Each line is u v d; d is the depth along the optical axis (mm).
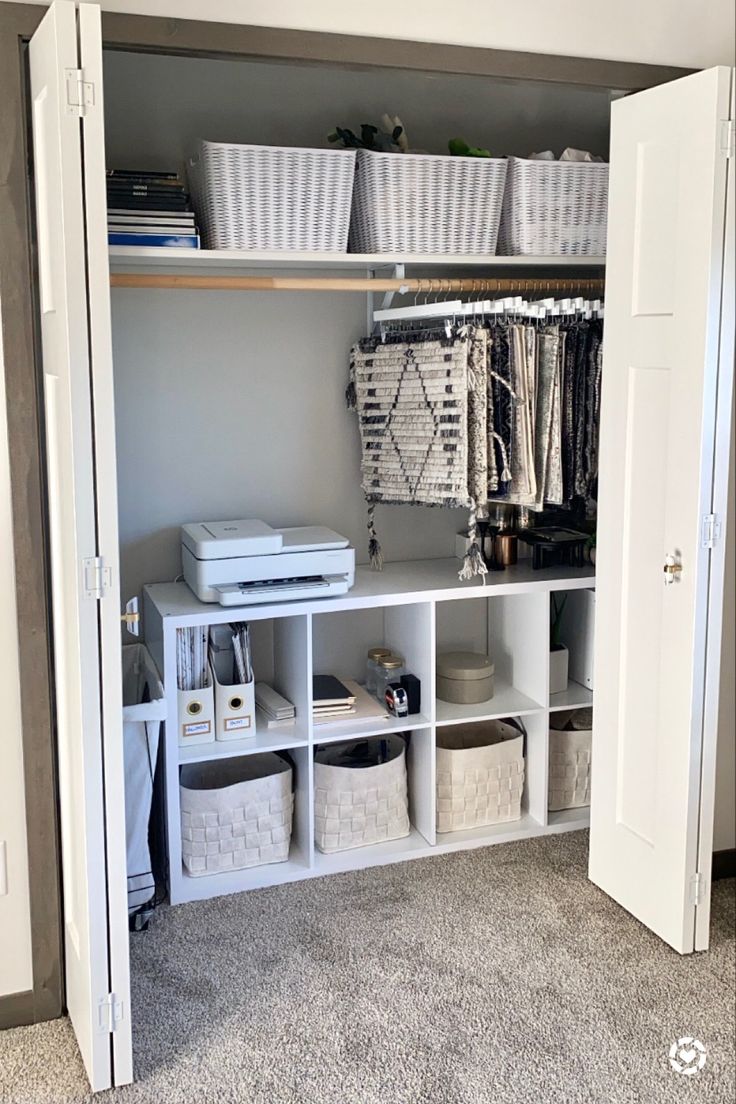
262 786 2977
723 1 2738
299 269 3205
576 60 2621
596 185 3008
